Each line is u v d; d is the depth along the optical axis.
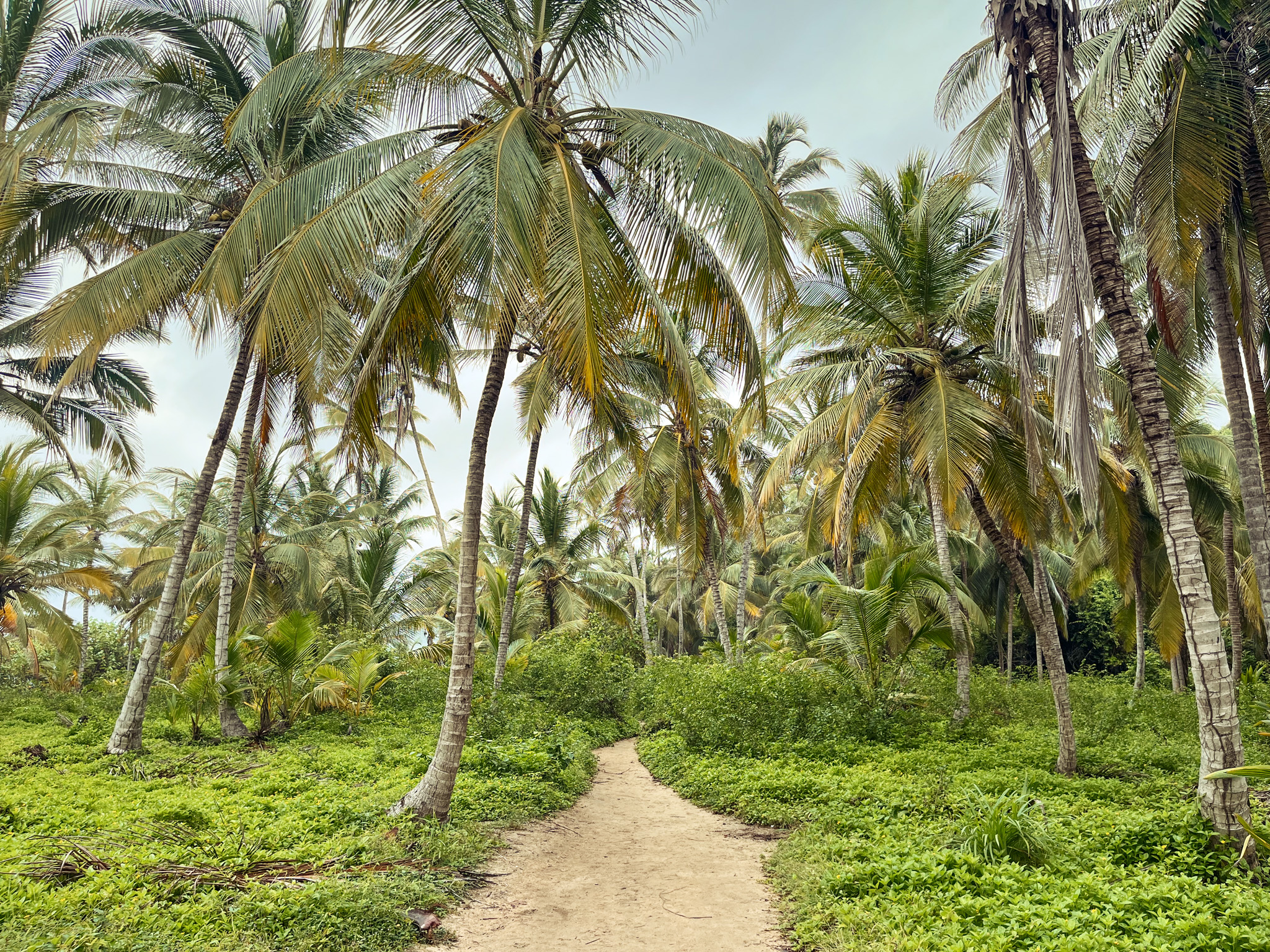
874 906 5.61
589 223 7.53
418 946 5.28
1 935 4.57
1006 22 8.52
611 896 6.63
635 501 22.56
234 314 12.99
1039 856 6.38
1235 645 18.62
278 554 21.75
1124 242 13.82
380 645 21.83
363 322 14.02
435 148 8.61
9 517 20.22
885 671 15.48
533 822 9.28
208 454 14.24
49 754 12.88
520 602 24.30
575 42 8.52
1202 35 8.71
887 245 12.29
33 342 13.16
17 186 12.44
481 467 8.79
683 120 8.57
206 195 14.29
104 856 6.45
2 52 14.70
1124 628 24.81
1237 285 11.79
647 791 11.98
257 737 15.28
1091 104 9.24
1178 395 13.78
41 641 31.11
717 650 24.78
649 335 8.88
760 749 13.42
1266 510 10.27
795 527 36.75
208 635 19.53
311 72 8.55
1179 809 8.04
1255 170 9.73
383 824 7.80
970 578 30.58
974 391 12.11
